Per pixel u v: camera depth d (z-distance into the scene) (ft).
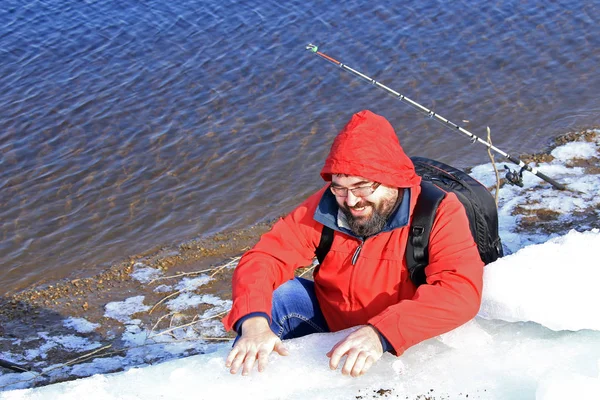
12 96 30.45
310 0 37.47
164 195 23.90
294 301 10.00
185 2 38.11
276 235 9.71
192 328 17.35
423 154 25.17
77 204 23.82
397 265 9.02
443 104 28.19
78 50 33.83
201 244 21.20
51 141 27.37
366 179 8.51
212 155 25.85
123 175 25.16
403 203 8.90
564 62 30.60
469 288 8.49
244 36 34.24
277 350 8.52
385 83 29.91
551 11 35.09
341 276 9.45
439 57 31.63
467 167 23.85
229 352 8.82
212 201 23.44
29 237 22.41
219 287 19.02
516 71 30.14
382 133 8.65
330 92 29.48
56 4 38.75
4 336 17.87
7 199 24.31
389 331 8.12
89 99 29.94
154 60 32.65
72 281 20.06
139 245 21.59
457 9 35.70
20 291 19.94
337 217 9.29
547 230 19.20
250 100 29.22
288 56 32.30
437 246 8.76
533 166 23.04
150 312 18.29
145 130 27.68
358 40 33.40
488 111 27.48
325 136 26.55
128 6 38.09
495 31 33.53
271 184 24.08
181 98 29.66
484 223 9.69
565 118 26.45
